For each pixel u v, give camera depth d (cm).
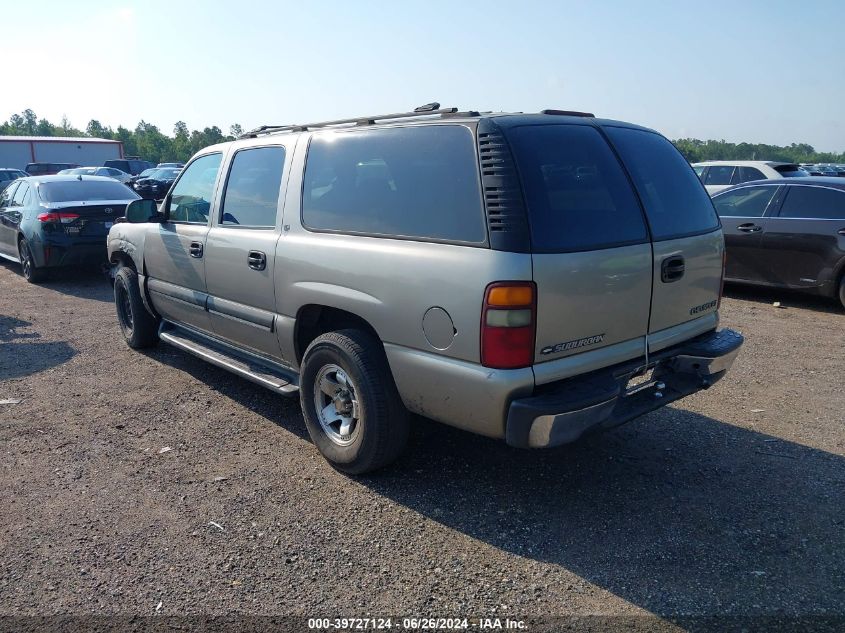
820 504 372
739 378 588
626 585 304
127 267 675
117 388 567
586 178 350
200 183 540
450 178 342
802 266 852
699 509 368
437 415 353
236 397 545
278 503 377
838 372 602
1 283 1074
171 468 421
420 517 362
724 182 1363
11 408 523
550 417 314
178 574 314
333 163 413
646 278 360
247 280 465
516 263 310
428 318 340
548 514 364
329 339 395
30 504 378
